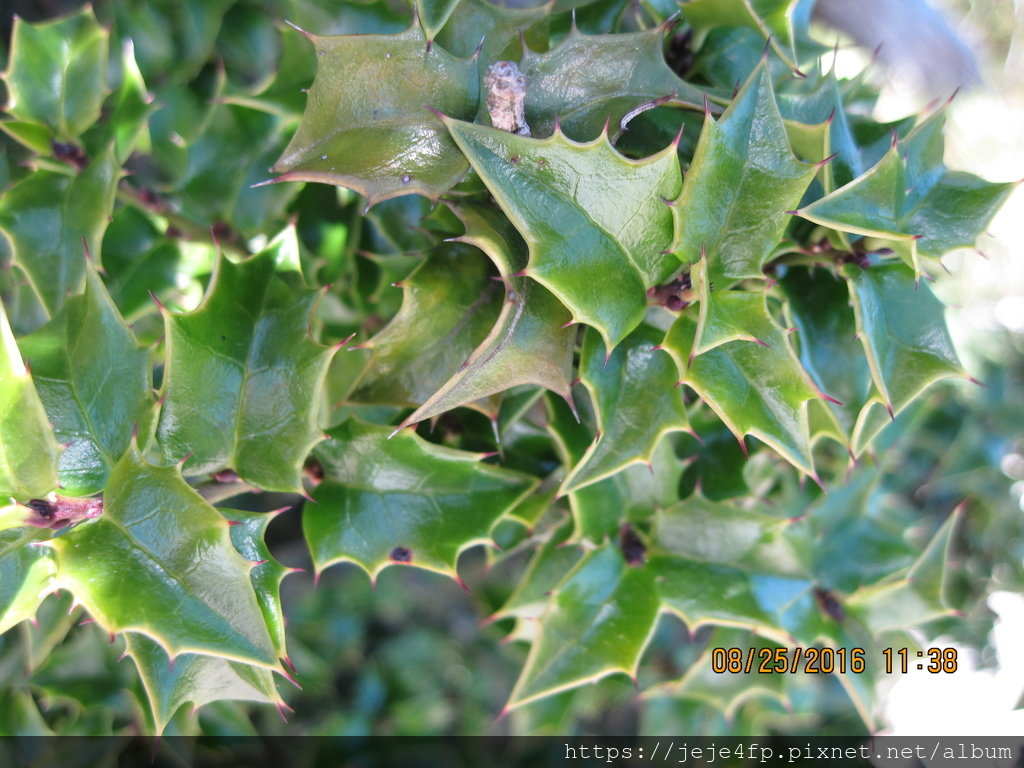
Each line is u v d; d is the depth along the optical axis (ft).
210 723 0.74
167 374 0.46
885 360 0.47
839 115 0.50
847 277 0.47
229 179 0.62
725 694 0.65
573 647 0.53
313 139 0.43
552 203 0.41
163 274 0.62
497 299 0.49
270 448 0.47
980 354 1.05
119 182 0.60
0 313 0.40
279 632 0.45
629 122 0.50
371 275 0.60
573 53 0.45
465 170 0.44
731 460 0.59
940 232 0.47
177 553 0.41
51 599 0.57
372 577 0.50
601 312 0.42
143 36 0.72
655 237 0.43
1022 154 1.36
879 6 1.10
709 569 0.55
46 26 0.56
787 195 0.43
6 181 0.67
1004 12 1.35
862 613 0.60
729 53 0.54
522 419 0.58
